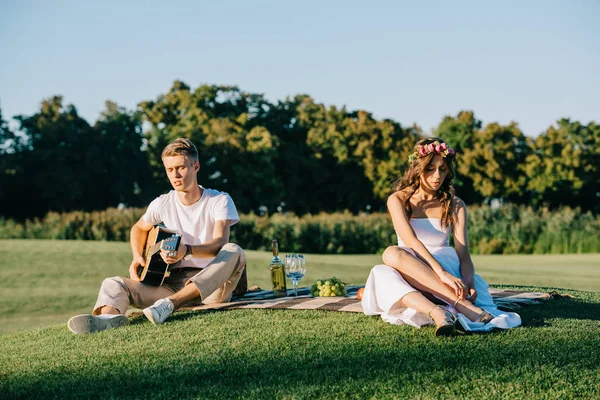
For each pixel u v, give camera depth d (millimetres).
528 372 3424
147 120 48594
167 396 3277
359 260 18734
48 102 47094
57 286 13922
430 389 3230
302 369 3578
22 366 4035
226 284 5480
